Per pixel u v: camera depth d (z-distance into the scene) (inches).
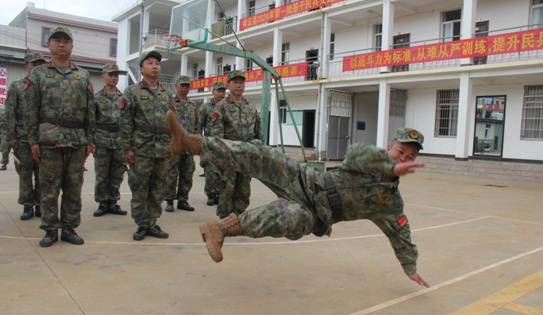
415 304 109.2
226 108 203.6
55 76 153.3
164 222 202.2
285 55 843.4
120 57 1184.8
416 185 398.0
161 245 159.6
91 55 1323.8
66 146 152.1
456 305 109.0
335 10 665.0
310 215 100.8
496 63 490.3
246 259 145.0
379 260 148.3
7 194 264.8
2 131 408.8
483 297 115.0
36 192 199.8
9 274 120.6
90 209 227.8
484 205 282.2
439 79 544.4
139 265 133.7
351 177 102.3
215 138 106.3
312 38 782.5
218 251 94.2
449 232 195.8
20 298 103.7
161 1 987.9
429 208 263.7
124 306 101.5
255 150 103.7
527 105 518.6
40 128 149.9
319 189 102.3
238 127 204.5
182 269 131.5
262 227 96.0
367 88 685.3
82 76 159.3
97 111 214.7
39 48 1218.6
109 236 170.6
